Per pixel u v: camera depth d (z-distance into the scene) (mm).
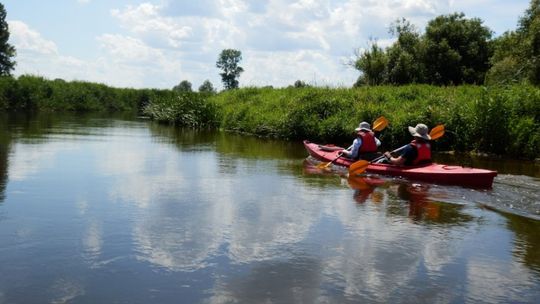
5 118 25953
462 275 4961
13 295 4254
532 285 4750
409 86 22297
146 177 9820
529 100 15773
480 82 37812
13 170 9969
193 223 6547
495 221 7004
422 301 4340
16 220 6438
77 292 4340
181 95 29688
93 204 7410
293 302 4250
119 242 5676
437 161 13703
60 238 5762
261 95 26547
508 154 14961
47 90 37750
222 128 23797
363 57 29188
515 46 25969
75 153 12852
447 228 6605
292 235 6129
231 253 5422
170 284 4559
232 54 56281
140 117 33281
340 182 9773
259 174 10578
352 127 17562
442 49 37281
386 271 5016
